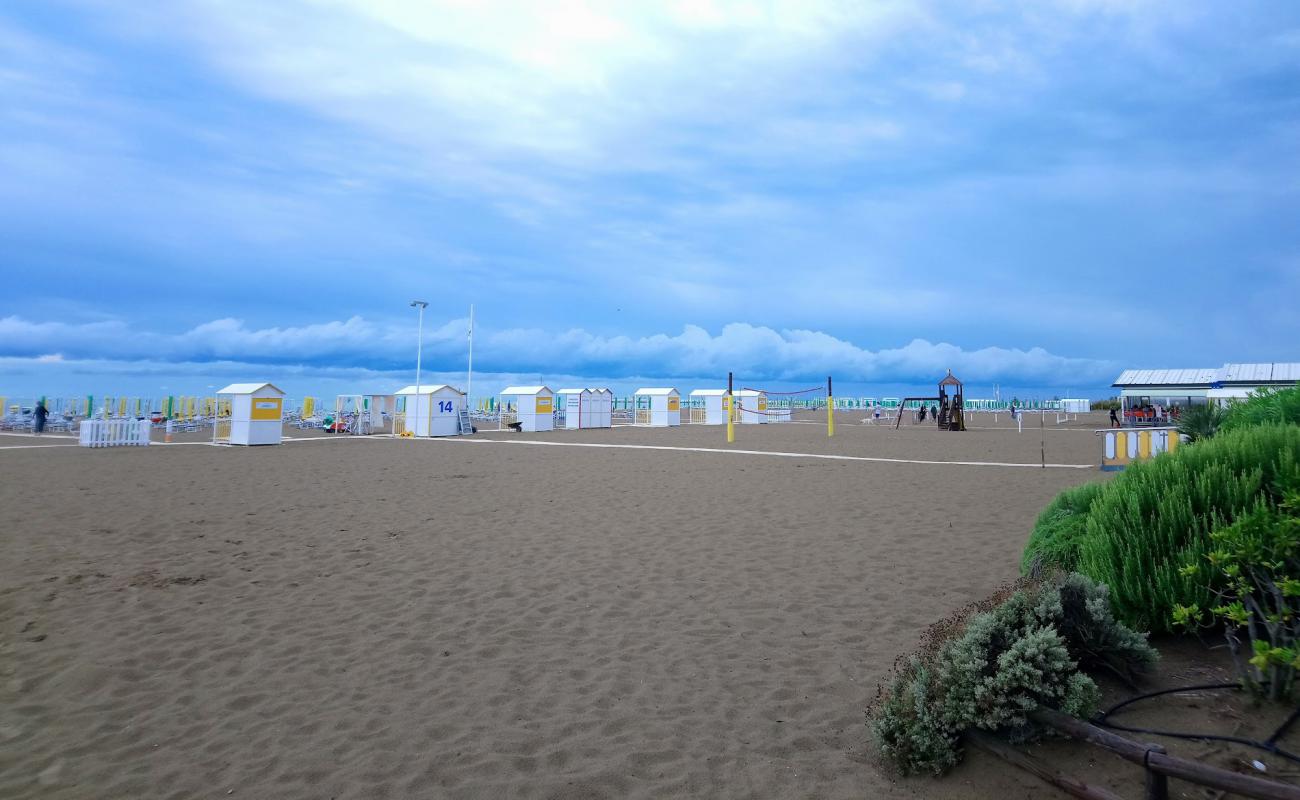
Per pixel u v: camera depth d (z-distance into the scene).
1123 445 16.06
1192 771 2.41
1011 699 3.07
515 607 6.22
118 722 4.08
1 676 4.71
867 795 3.17
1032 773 2.96
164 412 49.56
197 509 11.28
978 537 8.84
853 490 13.28
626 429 43.91
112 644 5.29
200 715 4.16
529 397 40.19
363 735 3.90
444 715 4.14
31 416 43.00
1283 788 2.20
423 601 6.39
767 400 59.94
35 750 3.76
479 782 3.38
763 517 10.50
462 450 24.39
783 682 4.57
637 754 3.64
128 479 15.24
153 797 3.30
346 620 5.87
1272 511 3.48
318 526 9.88
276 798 3.27
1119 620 3.70
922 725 3.27
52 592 6.55
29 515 10.52
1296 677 2.97
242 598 6.45
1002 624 3.42
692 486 14.13
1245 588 3.05
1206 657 3.43
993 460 19.31
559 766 3.54
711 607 6.20
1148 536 3.76
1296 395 5.89
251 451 23.77
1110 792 2.66
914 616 5.82
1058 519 5.11
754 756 3.60
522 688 4.52
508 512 11.09
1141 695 3.19
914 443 27.05
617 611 6.10
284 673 4.78
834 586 6.77
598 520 10.34
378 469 17.69
